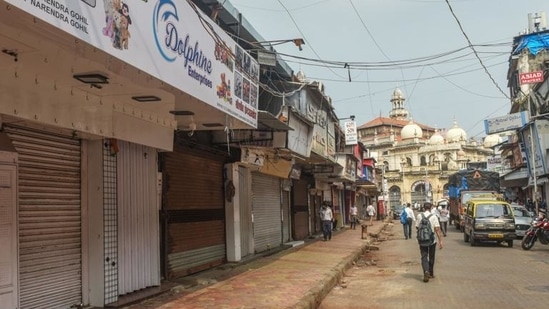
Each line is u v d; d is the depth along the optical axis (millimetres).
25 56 5055
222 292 9430
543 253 17500
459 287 10727
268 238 18141
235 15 11898
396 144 104812
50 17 3885
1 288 5770
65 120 6316
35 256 6566
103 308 7578
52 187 6969
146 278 9016
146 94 6992
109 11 4770
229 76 8617
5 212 5895
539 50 32625
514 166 37156
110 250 7832
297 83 15664
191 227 11664
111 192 7934
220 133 13000
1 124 6062
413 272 13328
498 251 18516
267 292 9438
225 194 13891
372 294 10281
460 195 32438
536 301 9008
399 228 39844
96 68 5582
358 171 35844
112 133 7395
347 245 20484
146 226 9086
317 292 9516
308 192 25719
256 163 15086
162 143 8891
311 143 17297
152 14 5676
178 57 6395
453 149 98438
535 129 26125
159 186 10070
